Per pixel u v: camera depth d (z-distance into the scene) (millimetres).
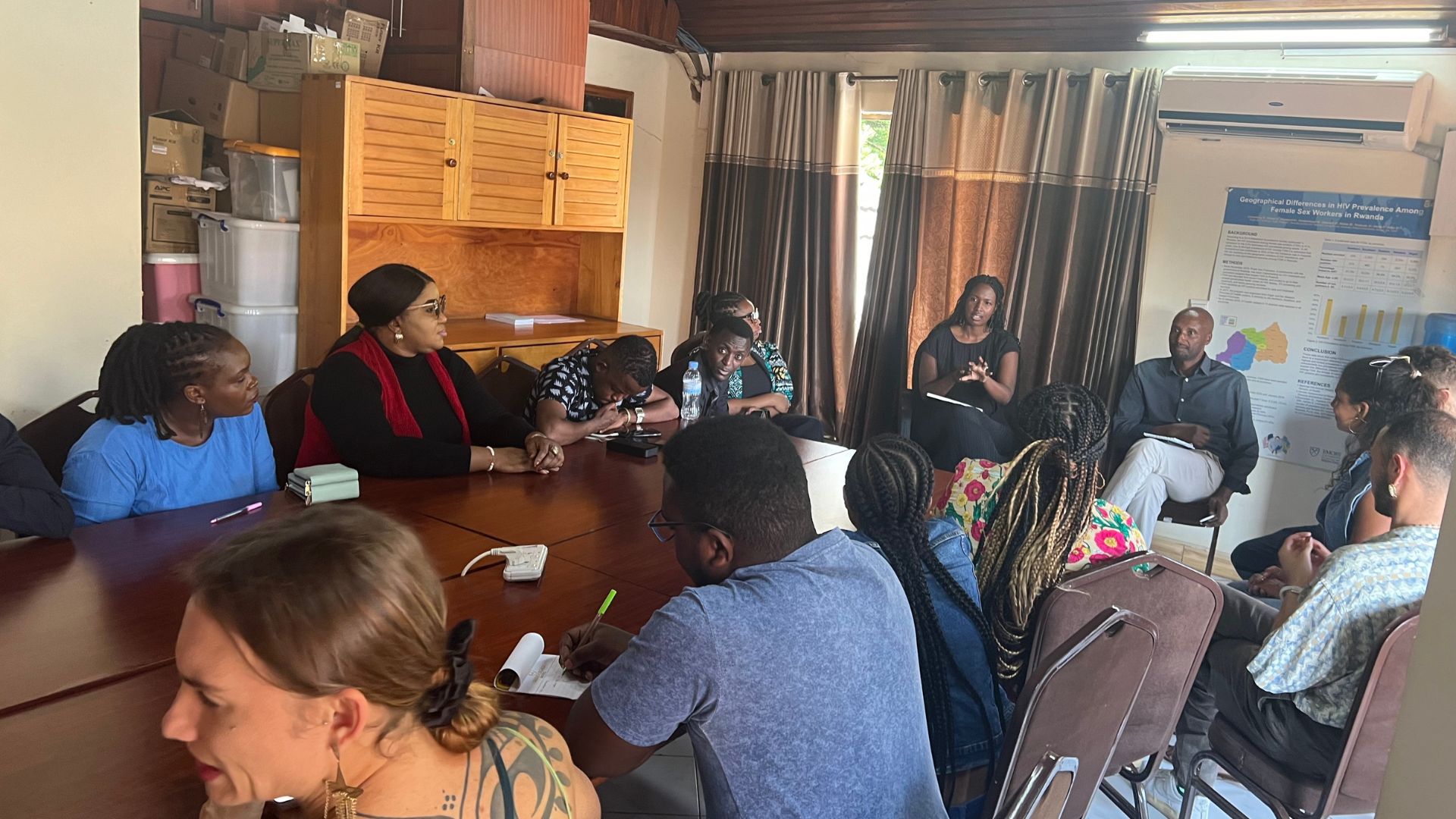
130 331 1980
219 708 718
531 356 4246
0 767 1100
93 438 1963
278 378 3738
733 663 1062
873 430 5191
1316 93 3789
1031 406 1857
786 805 1092
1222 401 4117
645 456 2787
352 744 755
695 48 5531
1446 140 3688
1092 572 1698
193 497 2068
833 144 5172
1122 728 1605
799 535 1211
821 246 5301
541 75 4316
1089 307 4539
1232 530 4297
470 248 4559
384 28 3898
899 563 1557
